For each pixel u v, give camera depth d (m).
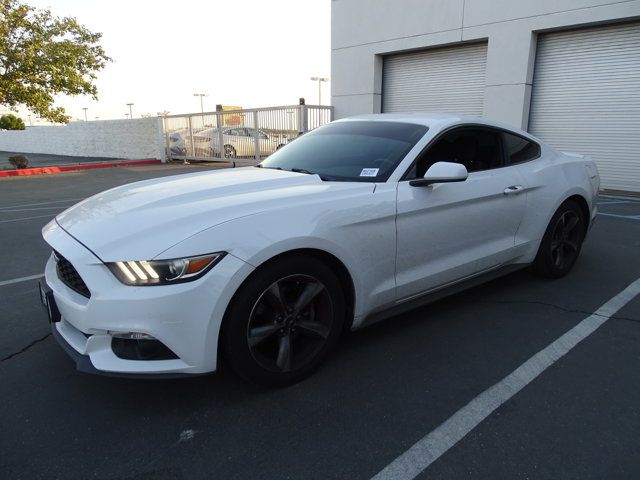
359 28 14.38
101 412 2.51
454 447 2.22
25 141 29.66
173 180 3.38
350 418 2.44
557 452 2.18
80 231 2.54
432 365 2.96
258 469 2.10
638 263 4.96
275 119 15.91
